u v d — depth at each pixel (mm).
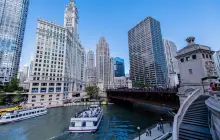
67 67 95438
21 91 98438
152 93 44156
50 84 80125
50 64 83188
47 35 85188
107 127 37469
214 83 25016
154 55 173500
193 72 26781
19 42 147625
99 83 123625
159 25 199750
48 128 36281
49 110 64750
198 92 24578
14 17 145625
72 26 119062
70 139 28719
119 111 62969
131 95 60750
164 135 24703
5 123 40625
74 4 130875
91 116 36500
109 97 97250
